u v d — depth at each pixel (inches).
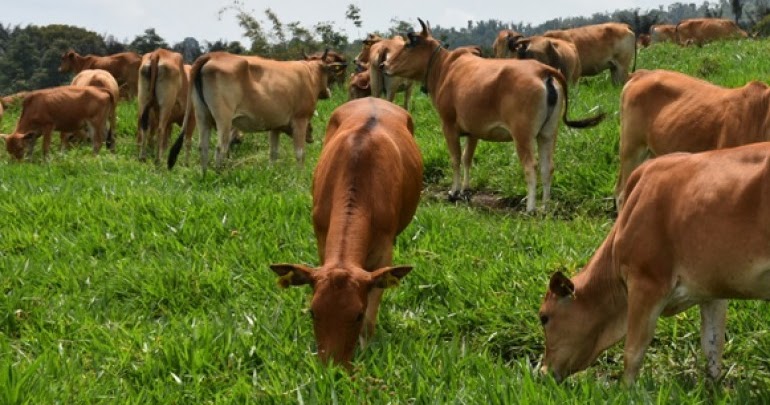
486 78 380.5
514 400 173.6
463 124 396.2
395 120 262.5
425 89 454.3
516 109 366.0
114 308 247.3
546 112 364.2
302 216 319.0
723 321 197.5
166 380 197.9
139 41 2736.2
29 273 269.3
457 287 249.8
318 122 638.5
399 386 189.2
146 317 243.9
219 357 207.8
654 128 307.3
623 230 185.3
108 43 2869.1
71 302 249.3
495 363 217.0
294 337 223.5
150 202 332.5
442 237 297.4
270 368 202.4
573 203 374.6
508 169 417.4
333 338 187.2
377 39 829.8
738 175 166.4
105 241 296.8
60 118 570.3
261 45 1181.1
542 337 224.5
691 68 661.9
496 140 391.2
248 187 383.6
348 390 183.0
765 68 589.6
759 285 166.1
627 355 184.1
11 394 181.2
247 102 442.9
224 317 235.6
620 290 194.7
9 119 770.8
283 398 185.8
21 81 2748.5
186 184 394.0
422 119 581.6
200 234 300.5
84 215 323.3
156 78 526.6
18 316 239.0
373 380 187.0
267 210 323.9
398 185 229.5
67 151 583.5
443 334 234.2
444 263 269.9
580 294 199.2
